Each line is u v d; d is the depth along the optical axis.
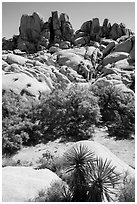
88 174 5.59
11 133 11.88
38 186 6.46
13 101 15.31
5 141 11.27
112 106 15.59
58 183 6.33
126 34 50.88
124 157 10.75
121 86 19.05
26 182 6.55
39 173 7.35
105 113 15.41
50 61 37.09
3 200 5.73
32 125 13.02
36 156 10.70
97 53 41.09
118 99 15.84
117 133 13.28
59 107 13.99
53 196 5.79
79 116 13.24
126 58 33.59
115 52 36.53
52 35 53.78
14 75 20.61
